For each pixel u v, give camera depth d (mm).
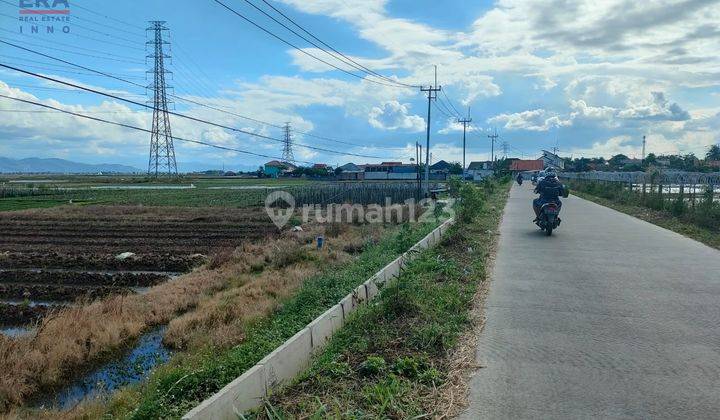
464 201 19844
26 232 24734
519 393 4930
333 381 5180
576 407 4633
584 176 52156
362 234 20547
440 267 10414
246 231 24875
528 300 8305
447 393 4926
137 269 16141
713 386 5031
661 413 4508
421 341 6098
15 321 10430
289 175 104625
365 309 7648
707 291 8750
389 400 4594
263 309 9875
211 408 4211
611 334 6605
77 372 7875
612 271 10477
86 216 30875
